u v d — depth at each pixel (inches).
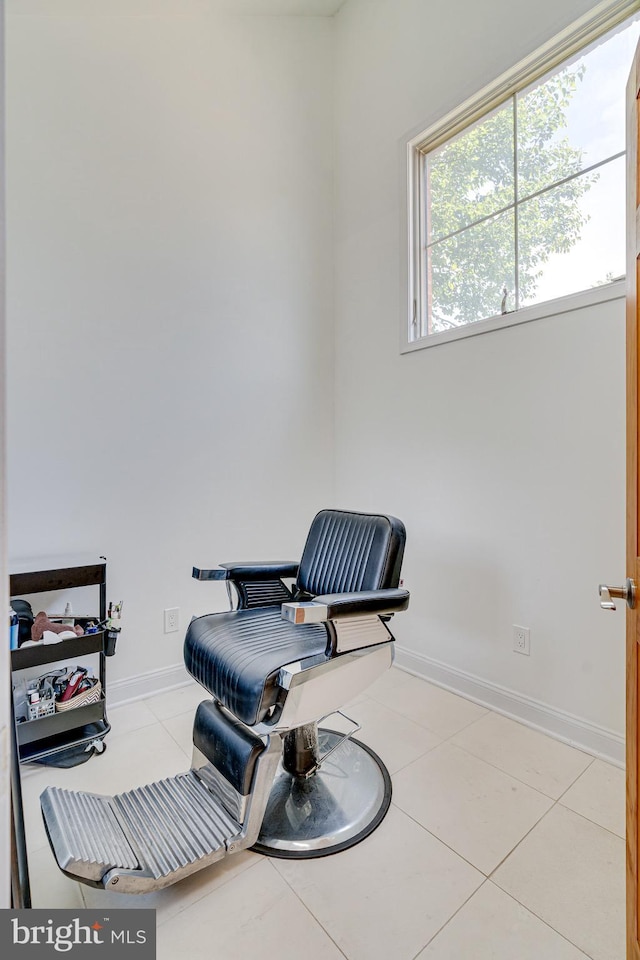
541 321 70.0
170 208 83.8
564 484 67.8
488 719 74.1
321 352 105.6
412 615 90.5
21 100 69.3
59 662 74.4
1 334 19.5
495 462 76.5
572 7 64.3
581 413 65.8
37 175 70.6
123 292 78.9
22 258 69.6
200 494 88.3
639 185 37.9
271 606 69.6
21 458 70.3
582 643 66.1
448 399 83.7
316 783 58.8
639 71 38.1
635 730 37.0
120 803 49.7
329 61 105.3
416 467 89.9
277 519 98.9
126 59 78.7
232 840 46.1
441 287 88.1
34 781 60.2
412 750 65.9
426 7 84.6
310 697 49.0
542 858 48.4
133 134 79.6
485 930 41.2
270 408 97.5
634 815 36.2
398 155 91.4
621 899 44.0
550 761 63.6
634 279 39.2
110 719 74.9
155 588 83.1
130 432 80.0
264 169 95.8
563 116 69.2
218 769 50.8
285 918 42.4
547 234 71.4
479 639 79.0
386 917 42.4
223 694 49.6
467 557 80.9
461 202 84.0
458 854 48.9
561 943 40.1
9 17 68.0
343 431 106.2
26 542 71.0
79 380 74.9
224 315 90.8
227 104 90.6
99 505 77.1
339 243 106.0
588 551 65.5
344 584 63.7
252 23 93.4
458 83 79.7
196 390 87.4
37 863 48.7
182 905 43.6
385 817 53.7
